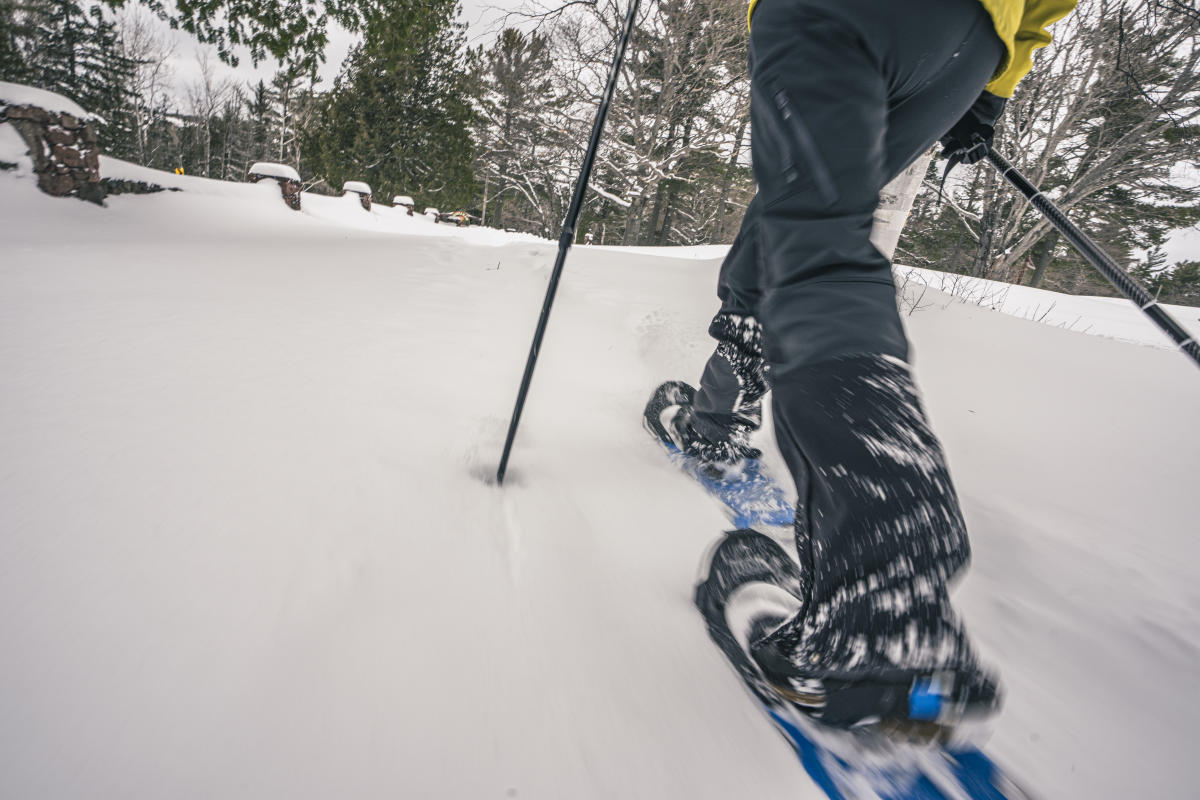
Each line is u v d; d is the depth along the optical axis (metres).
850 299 0.61
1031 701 0.86
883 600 0.52
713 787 0.60
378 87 25.25
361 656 0.66
